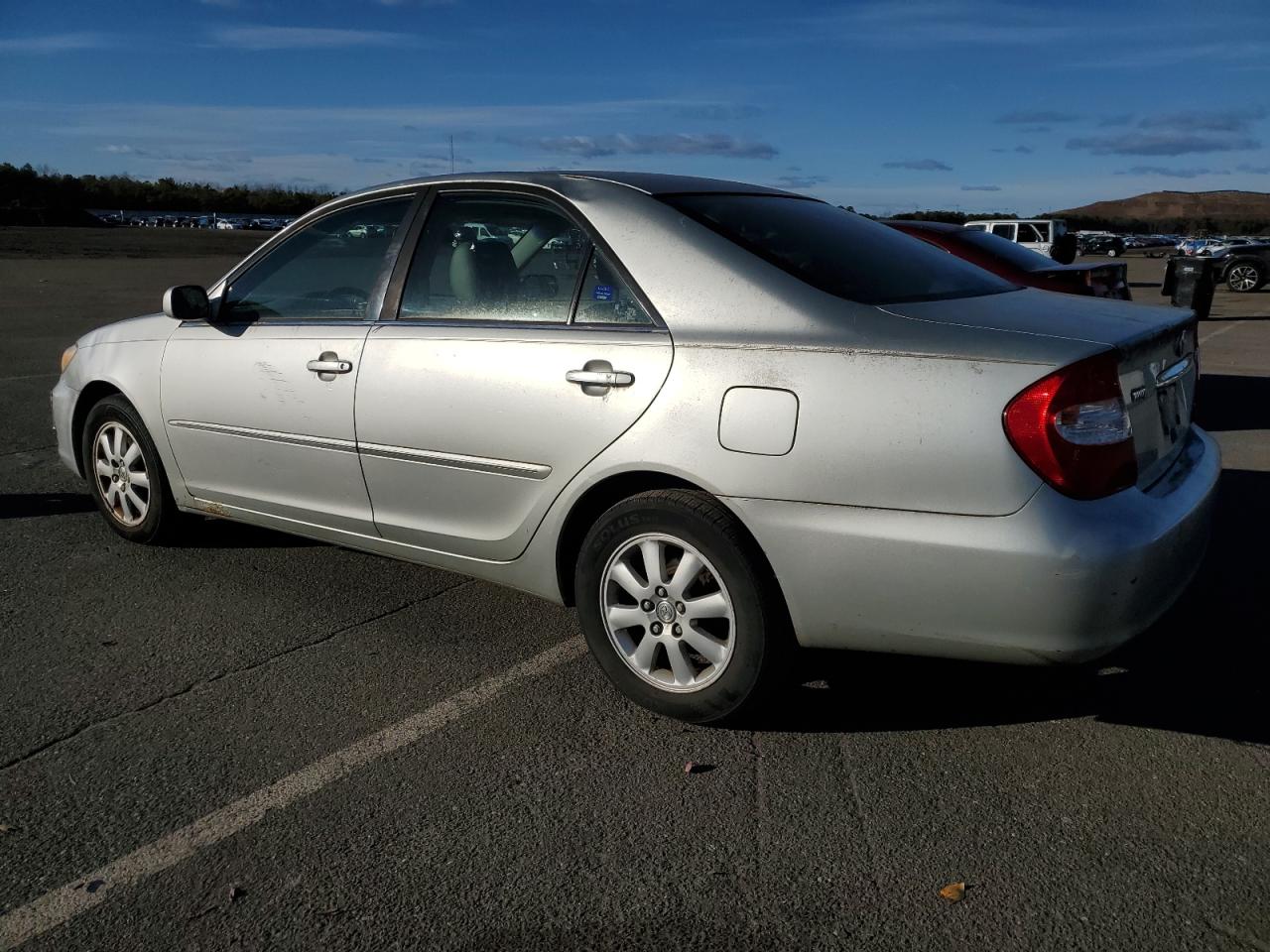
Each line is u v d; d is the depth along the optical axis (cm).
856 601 285
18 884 248
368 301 388
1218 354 1254
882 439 276
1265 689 344
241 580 451
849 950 225
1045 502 263
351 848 262
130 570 463
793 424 286
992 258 751
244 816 276
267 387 409
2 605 421
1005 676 356
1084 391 264
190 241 4844
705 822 272
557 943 228
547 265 344
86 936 231
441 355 355
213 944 228
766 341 295
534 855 259
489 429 343
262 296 431
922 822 271
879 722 325
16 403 873
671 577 315
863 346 283
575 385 322
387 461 375
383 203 399
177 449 455
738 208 348
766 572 298
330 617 411
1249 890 243
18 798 284
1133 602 270
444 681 355
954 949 225
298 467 407
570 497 329
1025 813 275
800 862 255
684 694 316
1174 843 261
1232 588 435
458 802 282
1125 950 224
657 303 315
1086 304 322
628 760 303
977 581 269
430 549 378
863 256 338
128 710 335
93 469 501
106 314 1605
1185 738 313
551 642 388
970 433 267
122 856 259
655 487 324
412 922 235
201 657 374
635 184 348
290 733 320
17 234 4941
